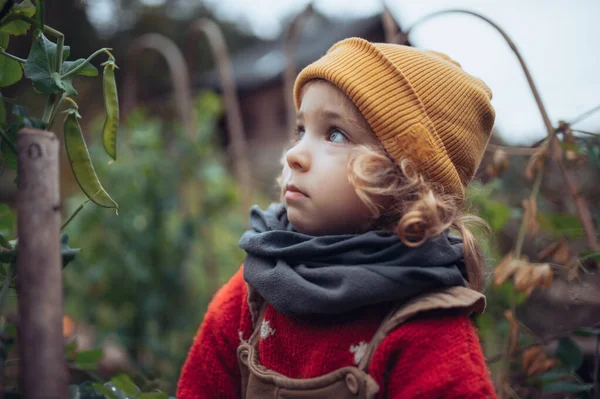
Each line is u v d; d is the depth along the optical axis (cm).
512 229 161
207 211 237
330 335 79
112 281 217
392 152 77
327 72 79
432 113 81
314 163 80
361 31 700
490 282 126
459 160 85
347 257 77
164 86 712
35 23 65
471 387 70
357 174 76
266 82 813
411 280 74
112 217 219
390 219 81
